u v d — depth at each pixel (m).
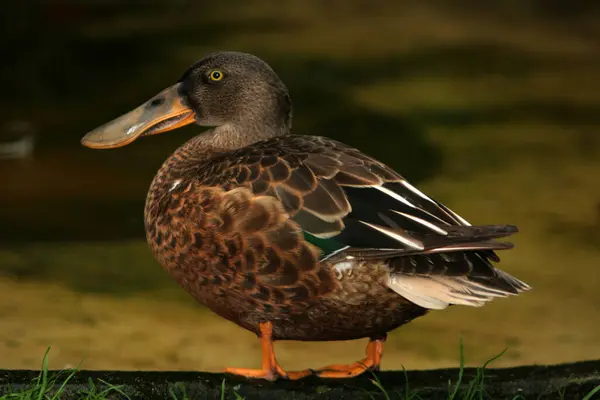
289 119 6.86
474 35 28.38
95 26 26.89
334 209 5.51
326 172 5.66
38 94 19.38
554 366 6.25
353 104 18.98
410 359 8.62
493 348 8.86
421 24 30.20
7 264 10.76
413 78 22.09
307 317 5.72
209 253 5.73
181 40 25.84
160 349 8.65
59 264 10.84
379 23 30.28
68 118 17.55
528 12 32.19
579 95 20.92
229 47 25.02
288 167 5.69
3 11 23.92
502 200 13.48
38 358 8.30
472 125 17.97
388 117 18.12
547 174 14.87
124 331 9.02
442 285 5.39
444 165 15.23
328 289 5.54
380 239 5.41
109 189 13.60
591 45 27.25
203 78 6.77
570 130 17.88
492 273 5.46
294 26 29.16
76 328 9.01
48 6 26.34
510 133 17.53
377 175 5.70
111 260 11.04
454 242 5.30
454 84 21.64
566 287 10.45
